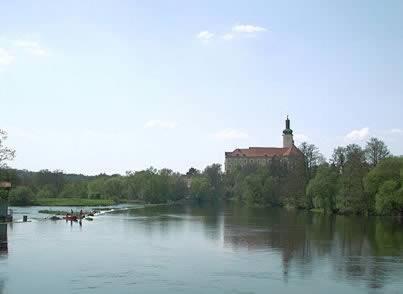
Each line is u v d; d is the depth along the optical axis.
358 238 102.38
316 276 64.19
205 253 81.69
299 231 116.00
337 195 171.50
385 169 154.25
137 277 62.69
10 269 66.62
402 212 152.75
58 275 63.28
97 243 92.62
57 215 162.38
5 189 137.00
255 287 58.31
